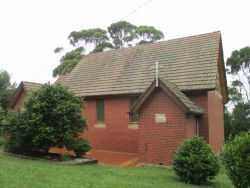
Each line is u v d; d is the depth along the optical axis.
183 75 21.77
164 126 18.20
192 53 23.38
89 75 27.86
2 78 42.44
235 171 11.80
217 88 23.06
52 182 11.13
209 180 14.80
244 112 39.91
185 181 13.97
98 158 20.94
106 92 24.53
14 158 17.42
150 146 18.61
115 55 28.52
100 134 25.12
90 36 55.03
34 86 29.84
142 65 25.14
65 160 17.28
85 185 11.03
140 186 11.73
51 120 17.72
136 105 19.11
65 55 51.78
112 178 13.02
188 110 17.44
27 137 18.05
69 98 18.58
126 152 23.41
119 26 54.41
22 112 18.02
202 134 20.25
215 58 21.89
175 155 14.39
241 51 45.22
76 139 18.67
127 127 23.58
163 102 18.34
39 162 16.39
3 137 20.98
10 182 10.73
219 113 24.41
